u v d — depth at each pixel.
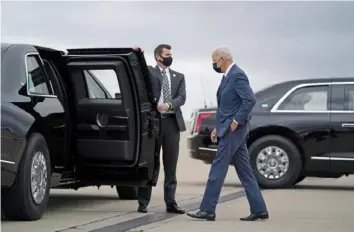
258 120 12.06
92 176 8.41
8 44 7.62
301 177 12.58
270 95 12.29
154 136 8.18
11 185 7.08
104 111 8.06
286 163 11.95
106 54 8.03
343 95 11.99
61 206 9.11
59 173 8.06
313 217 7.94
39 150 7.43
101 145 8.12
